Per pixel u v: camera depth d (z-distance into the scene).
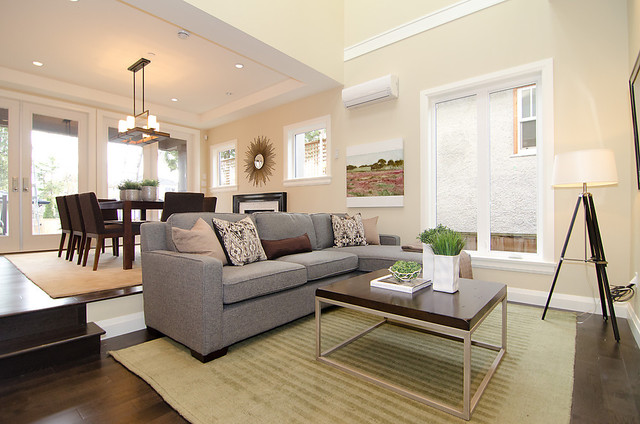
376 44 4.03
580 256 2.70
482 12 3.24
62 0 2.96
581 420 1.30
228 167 6.48
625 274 2.51
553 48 2.83
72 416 1.35
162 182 6.25
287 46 3.50
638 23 2.17
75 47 3.82
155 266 2.15
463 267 2.69
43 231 4.88
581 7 2.72
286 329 2.32
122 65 4.30
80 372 1.72
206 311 1.79
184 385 1.56
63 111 5.06
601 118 2.62
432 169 3.63
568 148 2.74
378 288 1.82
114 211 4.98
